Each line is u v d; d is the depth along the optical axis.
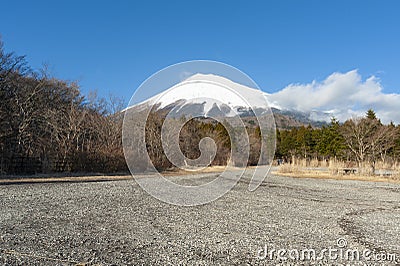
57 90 26.00
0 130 18.72
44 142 20.67
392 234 6.21
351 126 28.91
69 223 6.37
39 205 8.38
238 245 5.17
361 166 24.55
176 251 4.75
